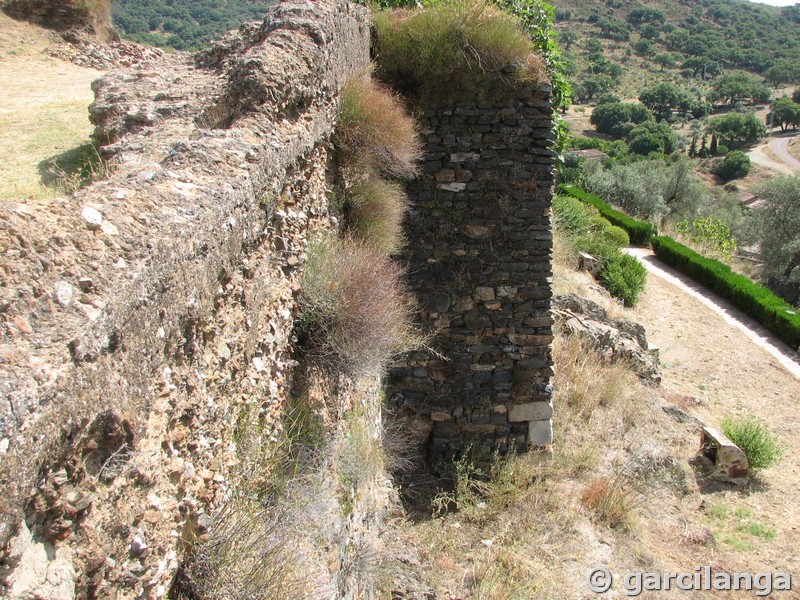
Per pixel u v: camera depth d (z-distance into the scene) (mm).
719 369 11719
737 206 36562
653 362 10328
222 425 2492
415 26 6379
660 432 8523
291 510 2832
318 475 3293
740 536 6969
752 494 7871
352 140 5176
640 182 27328
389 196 5707
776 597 5965
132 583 1777
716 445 8102
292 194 3730
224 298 2588
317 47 4492
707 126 75562
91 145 6008
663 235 20047
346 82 5316
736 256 27359
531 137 6531
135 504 1810
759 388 11133
